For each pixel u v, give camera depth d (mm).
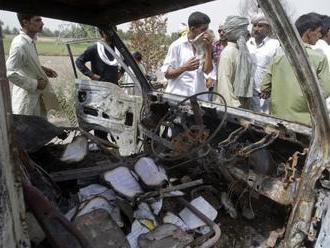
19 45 3391
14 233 1073
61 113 5980
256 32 4664
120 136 3395
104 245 1620
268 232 2053
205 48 4012
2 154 1021
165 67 4020
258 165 2037
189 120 2592
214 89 4312
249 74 4152
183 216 1983
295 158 1845
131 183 2043
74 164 2303
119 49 3191
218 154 2195
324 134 1619
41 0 2596
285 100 3211
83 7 2814
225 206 2170
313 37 3529
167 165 2420
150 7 2535
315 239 1654
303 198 1680
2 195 1012
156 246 1733
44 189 1805
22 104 3609
